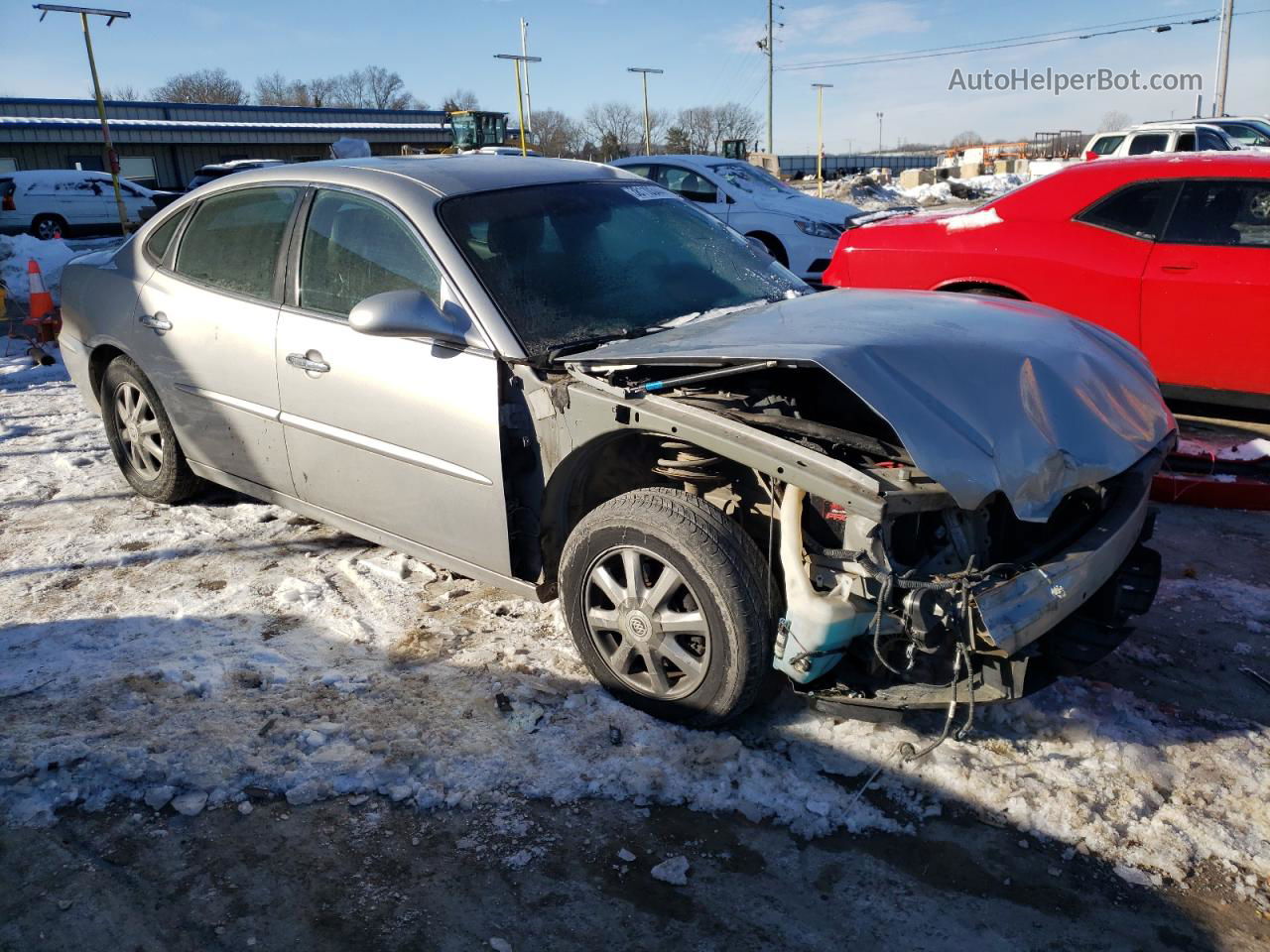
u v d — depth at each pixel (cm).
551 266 347
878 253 659
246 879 241
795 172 6144
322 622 365
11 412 689
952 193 3294
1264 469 480
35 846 251
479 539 334
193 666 330
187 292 427
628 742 287
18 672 329
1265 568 405
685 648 290
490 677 323
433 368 330
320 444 377
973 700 260
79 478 534
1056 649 280
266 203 405
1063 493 263
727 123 8000
